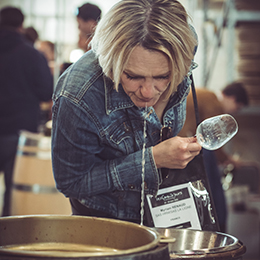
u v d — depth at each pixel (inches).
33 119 152.5
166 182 61.9
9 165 148.1
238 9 179.8
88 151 57.0
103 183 58.1
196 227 62.3
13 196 118.3
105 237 44.3
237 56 186.5
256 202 139.6
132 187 58.8
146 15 46.1
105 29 48.2
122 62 46.1
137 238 41.7
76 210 63.9
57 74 196.5
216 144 55.9
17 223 44.4
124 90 53.1
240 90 166.2
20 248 44.1
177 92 60.1
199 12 200.2
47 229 45.3
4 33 146.9
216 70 201.8
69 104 54.7
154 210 61.1
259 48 185.8
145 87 47.5
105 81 55.6
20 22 151.8
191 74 62.9
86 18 114.5
